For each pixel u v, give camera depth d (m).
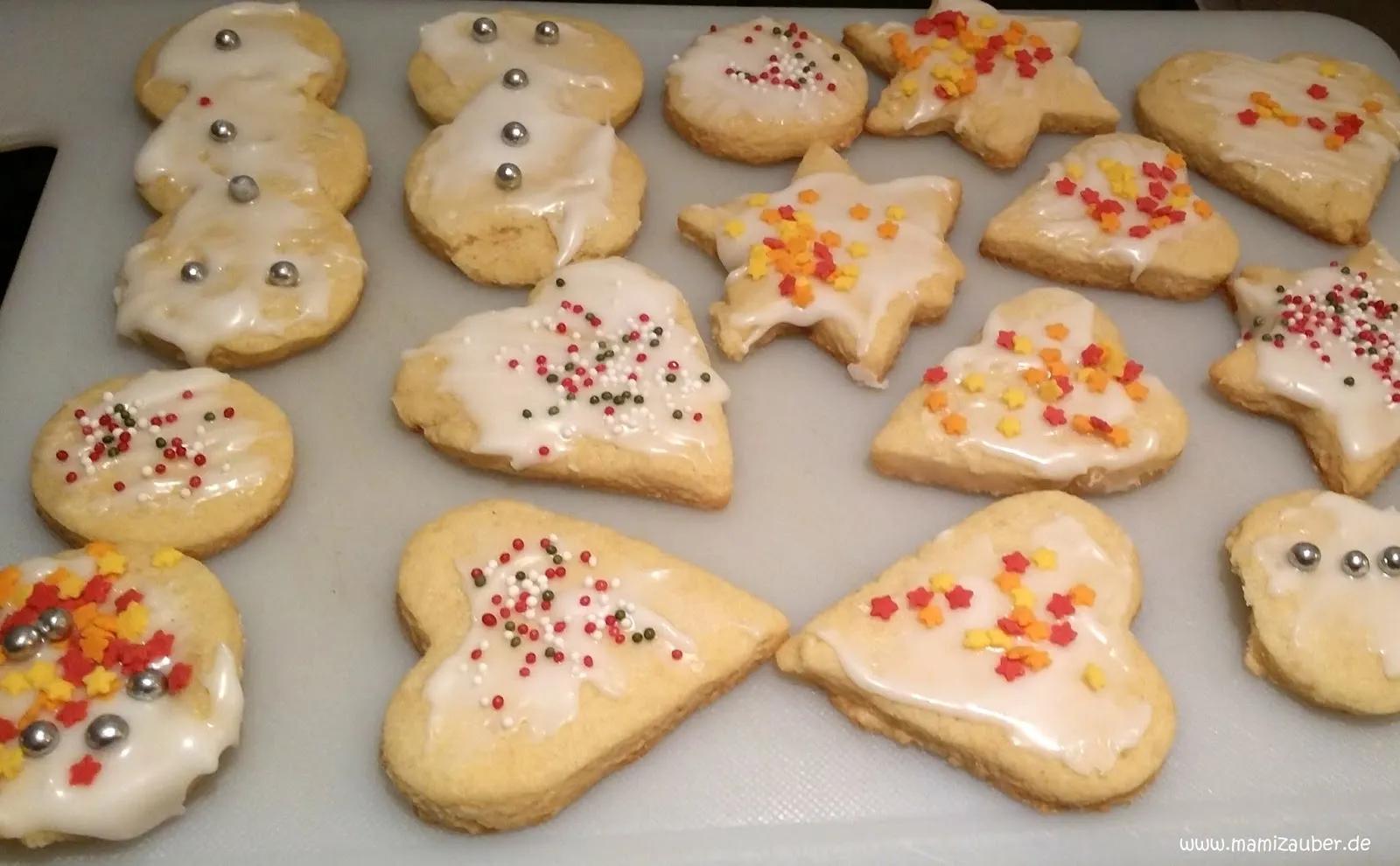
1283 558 0.20
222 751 0.18
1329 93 0.26
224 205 0.23
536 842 0.18
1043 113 0.26
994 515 0.21
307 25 0.26
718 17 0.27
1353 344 0.23
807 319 0.22
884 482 0.22
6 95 0.25
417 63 0.26
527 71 0.25
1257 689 0.20
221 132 0.24
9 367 0.22
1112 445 0.21
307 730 0.19
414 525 0.21
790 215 0.23
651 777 0.19
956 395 0.22
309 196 0.23
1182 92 0.26
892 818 0.18
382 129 0.25
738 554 0.21
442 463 0.21
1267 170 0.25
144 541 0.19
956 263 0.24
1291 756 0.19
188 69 0.25
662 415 0.21
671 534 0.21
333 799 0.18
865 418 0.22
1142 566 0.21
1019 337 0.22
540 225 0.23
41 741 0.17
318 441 0.21
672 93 0.25
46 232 0.23
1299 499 0.21
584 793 0.18
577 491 0.21
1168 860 0.18
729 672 0.19
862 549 0.21
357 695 0.19
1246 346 0.23
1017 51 0.26
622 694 0.18
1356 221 0.25
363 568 0.20
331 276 0.22
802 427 0.22
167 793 0.17
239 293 0.22
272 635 0.19
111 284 0.23
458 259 0.23
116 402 0.20
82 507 0.20
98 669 0.18
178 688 0.18
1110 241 0.24
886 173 0.26
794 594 0.20
